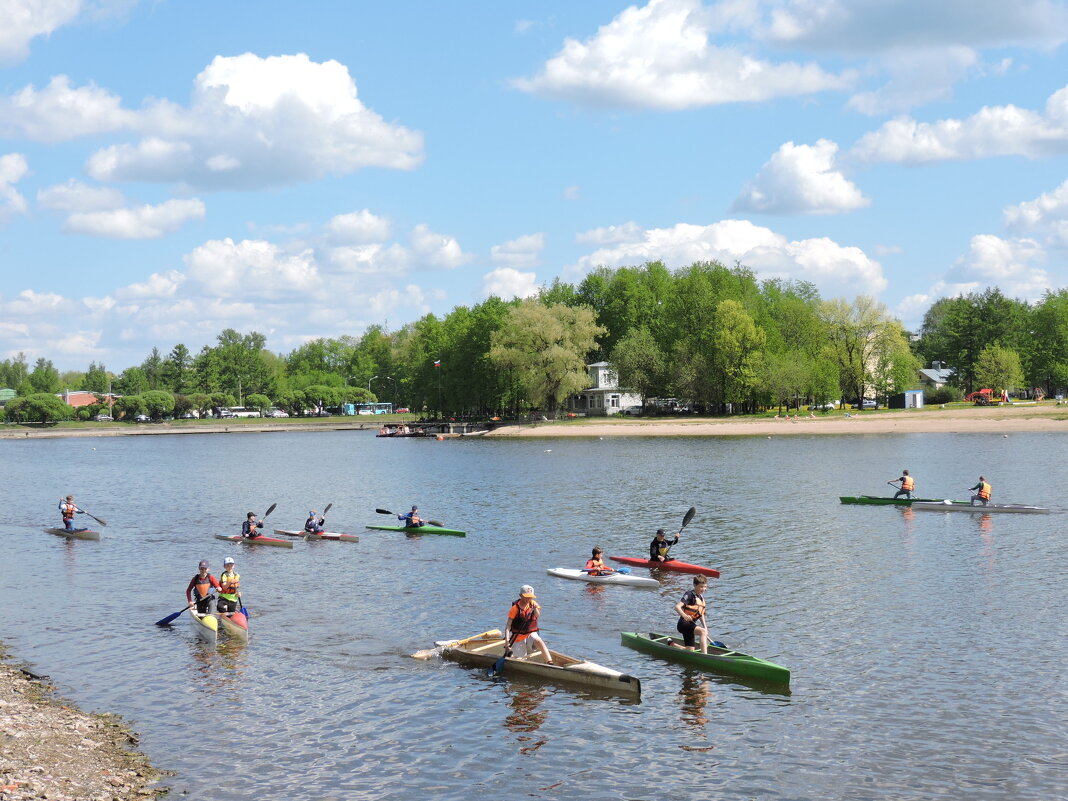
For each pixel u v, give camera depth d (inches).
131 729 732.7
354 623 1064.2
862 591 1187.3
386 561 1460.4
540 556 1492.4
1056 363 6304.1
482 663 893.2
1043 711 743.1
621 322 6382.9
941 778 628.1
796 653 918.4
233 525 1958.7
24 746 684.7
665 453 3713.1
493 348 5629.9
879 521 1791.3
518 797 610.5
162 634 1025.5
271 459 4274.1
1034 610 1067.9
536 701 792.9
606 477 2785.4
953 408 5654.5
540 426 5482.3
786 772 643.5
